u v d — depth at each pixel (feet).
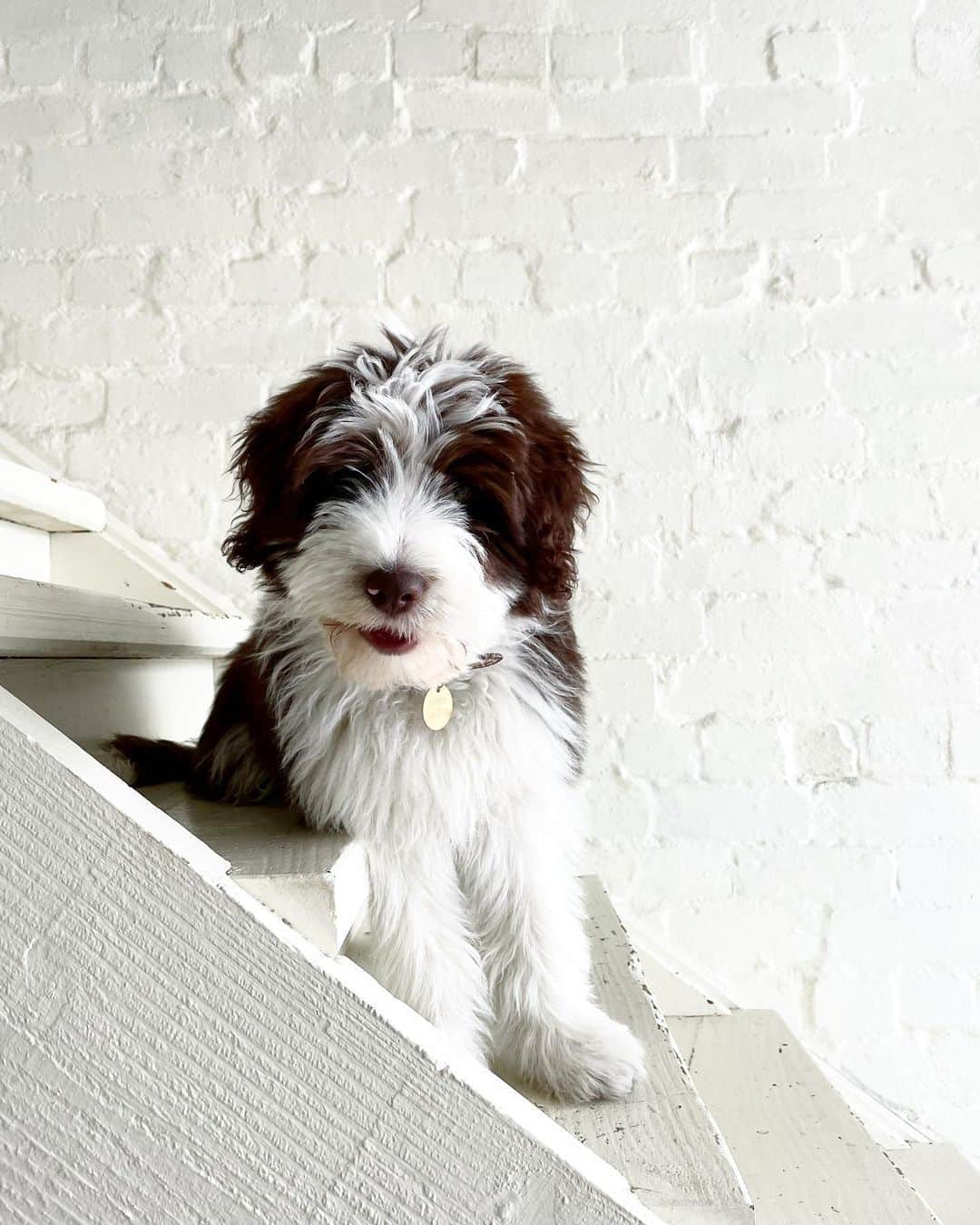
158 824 2.32
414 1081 2.28
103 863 2.27
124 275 6.59
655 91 6.64
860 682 6.56
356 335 6.60
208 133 6.60
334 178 6.61
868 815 6.55
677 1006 6.38
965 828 6.52
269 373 6.61
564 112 6.64
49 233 6.57
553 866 3.85
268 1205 2.26
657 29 6.64
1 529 4.92
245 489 4.49
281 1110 2.27
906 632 6.56
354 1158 2.27
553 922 3.80
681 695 6.57
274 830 3.58
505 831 3.82
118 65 6.59
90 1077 2.24
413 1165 2.27
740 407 6.63
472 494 3.55
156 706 5.40
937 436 6.59
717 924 6.55
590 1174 2.27
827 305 6.63
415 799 3.58
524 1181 2.27
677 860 6.55
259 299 6.61
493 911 3.85
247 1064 2.27
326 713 3.62
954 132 6.63
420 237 6.61
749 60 6.65
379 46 6.61
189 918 2.27
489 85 6.62
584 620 6.59
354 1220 2.27
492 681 3.74
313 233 6.61
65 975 2.25
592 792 6.56
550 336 6.63
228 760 4.24
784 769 6.56
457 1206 2.26
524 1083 3.74
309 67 6.61
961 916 6.52
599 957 4.90
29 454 6.52
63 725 4.28
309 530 3.48
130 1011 2.25
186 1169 2.25
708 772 6.56
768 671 6.57
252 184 6.60
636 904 6.56
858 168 6.64
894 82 6.64
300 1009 2.27
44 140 6.57
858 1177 4.16
